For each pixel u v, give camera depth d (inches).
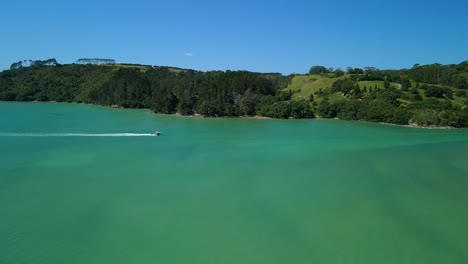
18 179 2001.7
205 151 2827.3
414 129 4638.3
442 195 1817.2
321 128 4552.2
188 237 1368.1
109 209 1606.8
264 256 1248.2
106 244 1312.7
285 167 2325.3
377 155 2751.0
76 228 1427.2
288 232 1411.2
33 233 1381.6
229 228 1439.5
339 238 1369.3
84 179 2022.6
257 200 1726.1
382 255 1259.8
